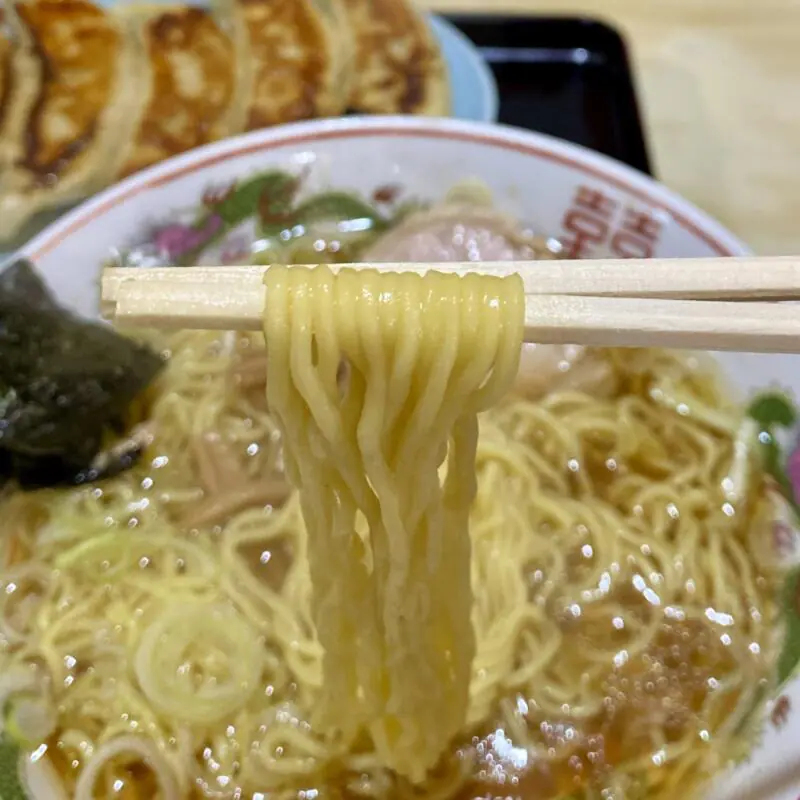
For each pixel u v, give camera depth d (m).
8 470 0.22
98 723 0.19
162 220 0.23
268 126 0.28
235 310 0.12
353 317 0.12
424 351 0.13
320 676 0.20
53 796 0.18
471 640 0.17
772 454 0.21
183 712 0.19
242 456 0.23
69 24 0.30
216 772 0.19
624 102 0.30
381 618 0.16
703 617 0.20
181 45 0.30
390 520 0.14
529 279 0.13
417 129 0.24
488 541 0.21
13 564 0.21
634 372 0.24
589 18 0.32
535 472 0.23
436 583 0.15
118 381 0.22
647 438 0.23
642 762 0.19
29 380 0.20
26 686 0.20
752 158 0.30
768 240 0.28
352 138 0.24
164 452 0.23
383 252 0.24
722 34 0.33
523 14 0.33
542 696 0.20
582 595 0.21
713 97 0.31
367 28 0.31
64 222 0.22
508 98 0.31
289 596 0.21
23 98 0.28
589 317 0.13
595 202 0.23
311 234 0.24
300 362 0.12
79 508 0.22
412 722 0.17
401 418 0.13
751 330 0.12
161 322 0.12
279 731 0.19
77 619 0.20
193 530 0.22
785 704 0.18
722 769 0.18
